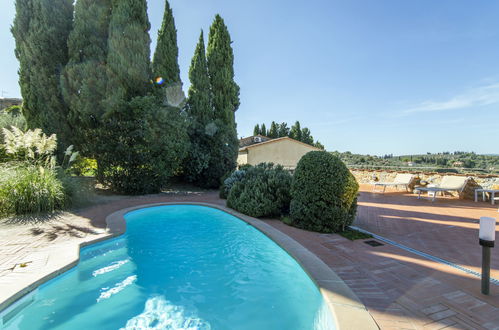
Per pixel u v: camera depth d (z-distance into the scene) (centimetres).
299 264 365
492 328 216
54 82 915
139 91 1014
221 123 1279
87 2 930
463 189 939
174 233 578
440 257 382
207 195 1080
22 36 918
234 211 711
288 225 579
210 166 1280
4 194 615
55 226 537
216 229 607
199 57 1292
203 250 480
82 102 880
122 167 982
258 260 436
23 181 639
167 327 262
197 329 259
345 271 330
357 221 611
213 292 334
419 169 1284
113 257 444
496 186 848
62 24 952
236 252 471
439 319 228
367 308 244
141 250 477
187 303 306
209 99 1318
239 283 356
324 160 533
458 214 681
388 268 341
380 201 893
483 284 273
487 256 269
